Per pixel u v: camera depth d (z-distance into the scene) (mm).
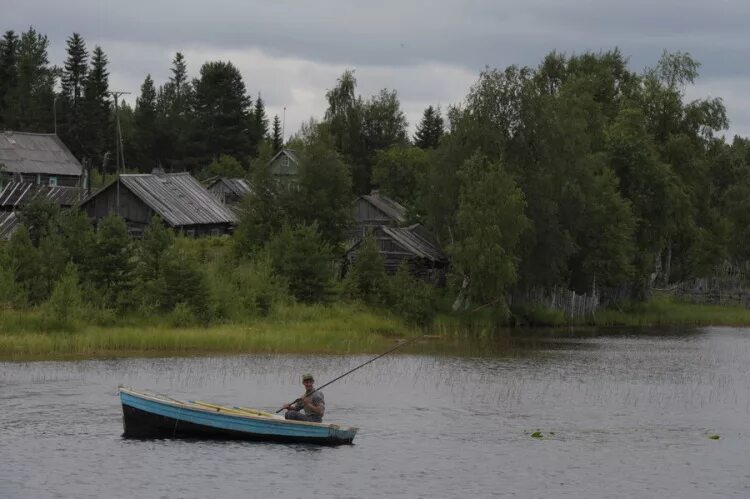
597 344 95188
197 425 45469
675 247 153375
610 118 147250
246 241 110750
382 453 44906
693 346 95312
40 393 56781
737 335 109062
